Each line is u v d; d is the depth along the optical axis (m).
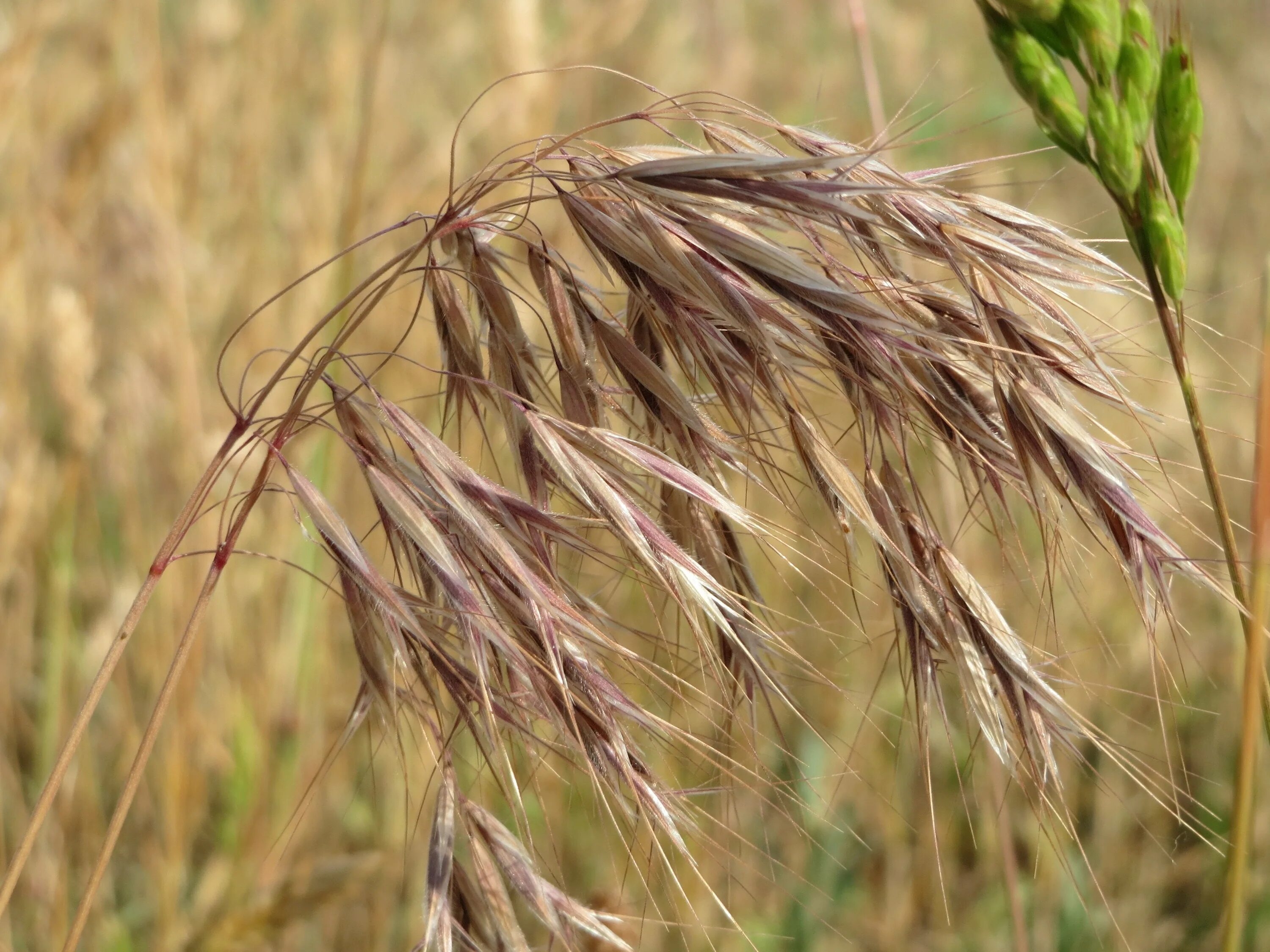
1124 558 0.23
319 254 0.42
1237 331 0.56
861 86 0.68
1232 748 0.41
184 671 0.33
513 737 0.24
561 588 0.23
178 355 0.39
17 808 0.35
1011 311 0.23
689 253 0.23
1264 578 0.23
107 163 0.42
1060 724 0.23
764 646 0.24
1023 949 0.29
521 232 0.35
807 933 0.35
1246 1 1.00
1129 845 0.39
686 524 0.24
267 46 0.48
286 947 0.33
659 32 0.60
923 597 0.23
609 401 0.24
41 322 0.41
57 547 0.37
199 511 0.24
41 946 0.33
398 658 0.23
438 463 0.23
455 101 0.58
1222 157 0.76
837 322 0.23
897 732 0.39
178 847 0.33
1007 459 0.23
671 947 0.34
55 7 0.40
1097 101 0.22
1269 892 0.37
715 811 0.33
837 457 0.23
